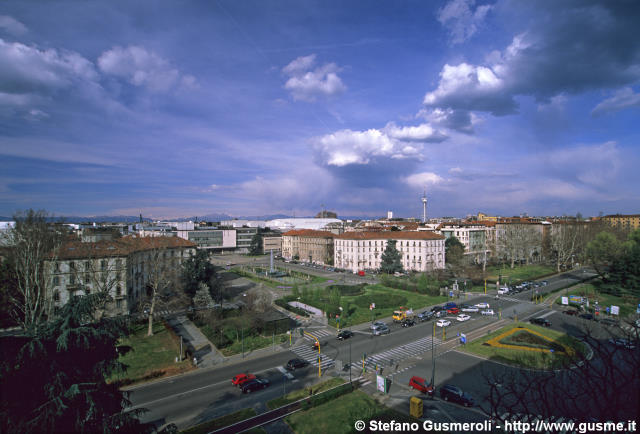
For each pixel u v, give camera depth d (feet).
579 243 453.58
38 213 199.72
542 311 247.91
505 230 520.42
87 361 65.00
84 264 219.61
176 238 326.85
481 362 156.87
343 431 105.40
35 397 55.67
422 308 262.26
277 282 364.79
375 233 459.73
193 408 121.49
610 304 260.62
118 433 63.10
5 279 197.47
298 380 143.54
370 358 166.30
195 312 231.71
